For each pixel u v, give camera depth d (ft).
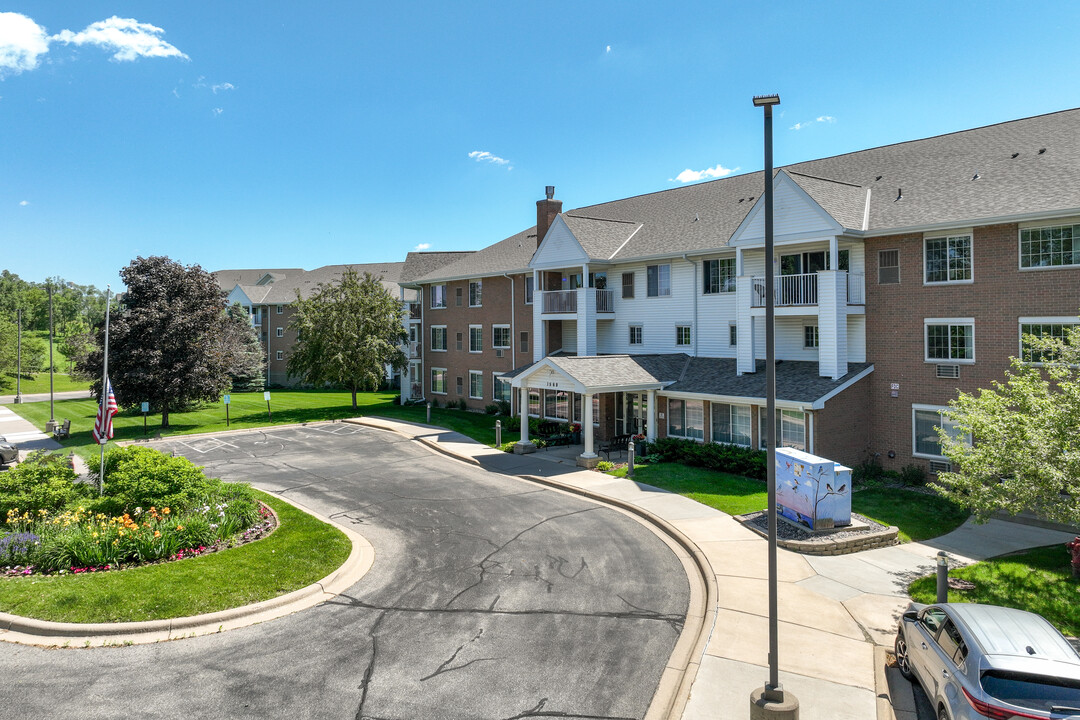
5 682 31.50
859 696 30.78
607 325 111.45
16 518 51.93
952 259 71.36
